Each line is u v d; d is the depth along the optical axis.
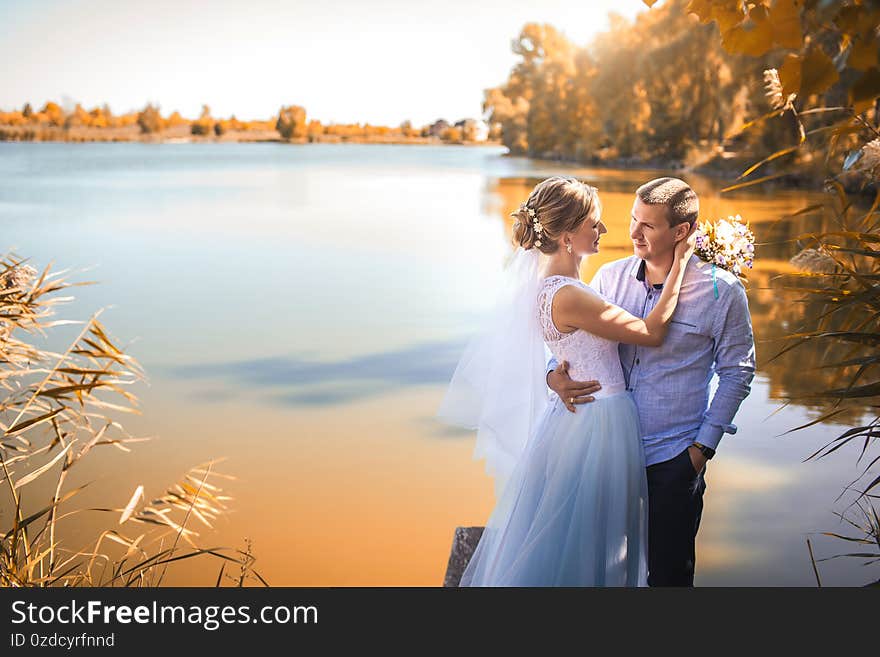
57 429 2.85
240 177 39.12
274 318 10.09
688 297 2.50
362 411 6.57
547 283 2.60
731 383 2.49
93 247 16.31
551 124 70.12
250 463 5.44
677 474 2.53
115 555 4.05
